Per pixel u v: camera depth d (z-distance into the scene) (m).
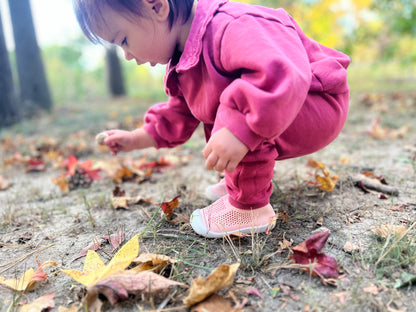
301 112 1.21
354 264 1.11
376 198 1.62
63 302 1.03
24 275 1.11
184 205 1.68
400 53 8.10
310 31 7.57
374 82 9.41
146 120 1.66
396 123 3.53
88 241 1.39
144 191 1.98
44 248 1.36
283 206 1.58
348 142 2.86
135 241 1.11
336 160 2.33
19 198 2.02
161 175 2.30
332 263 1.07
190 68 1.21
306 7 7.37
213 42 1.17
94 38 1.28
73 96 12.55
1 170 2.72
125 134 1.62
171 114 1.59
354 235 1.29
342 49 7.60
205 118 1.34
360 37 7.62
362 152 2.52
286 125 1.04
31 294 1.07
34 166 2.70
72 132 4.22
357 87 8.22
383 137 2.94
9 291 1.10
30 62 6.48
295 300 0.97
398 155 2.38
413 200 1.58
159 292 1.02
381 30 7.56
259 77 1.03
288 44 1.11
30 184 2.33
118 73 10.98
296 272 1.09
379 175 1.94
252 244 1.19
